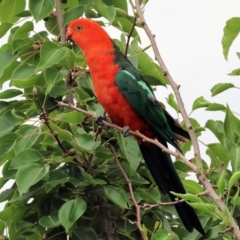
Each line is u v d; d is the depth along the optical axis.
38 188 10.94
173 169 11.19
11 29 12.48
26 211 11.31
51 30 12.59
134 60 11.96
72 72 11.95
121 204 10.44
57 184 10.99
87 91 12.06
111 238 11.15
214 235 10.95
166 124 11.56
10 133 10.90
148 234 11.31
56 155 10.98
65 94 11.32
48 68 11.08
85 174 10.60
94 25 11.93
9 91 11.70
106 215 11.26
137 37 11.91
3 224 11.30
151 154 11.38
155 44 9.12
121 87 11.45
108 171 11.30
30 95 11.67
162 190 11.20
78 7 12.04
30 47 12.11
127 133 11.00
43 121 11.20
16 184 10.99
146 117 11.52
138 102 11.45
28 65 11.64
